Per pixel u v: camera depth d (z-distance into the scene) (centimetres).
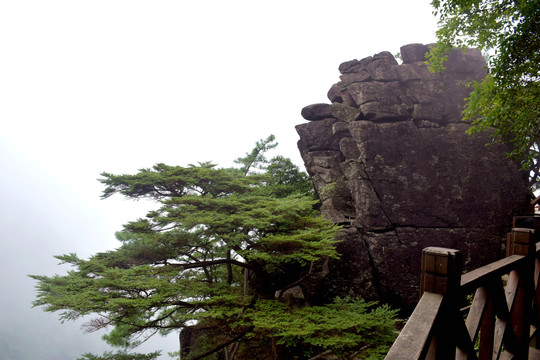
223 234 761
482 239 1068
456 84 1255
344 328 656
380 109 1222
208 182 967
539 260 256
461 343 129
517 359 202
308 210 985
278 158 1530
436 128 1184
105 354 813
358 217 1122
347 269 1052
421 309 113
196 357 795
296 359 920
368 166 1141
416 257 1052
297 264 1110
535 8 617
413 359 93
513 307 202
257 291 965
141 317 658
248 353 981
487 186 1121
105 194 884
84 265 740
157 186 900
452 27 817
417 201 1105
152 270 729
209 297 771
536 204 1214
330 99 1452
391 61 1345
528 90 709
